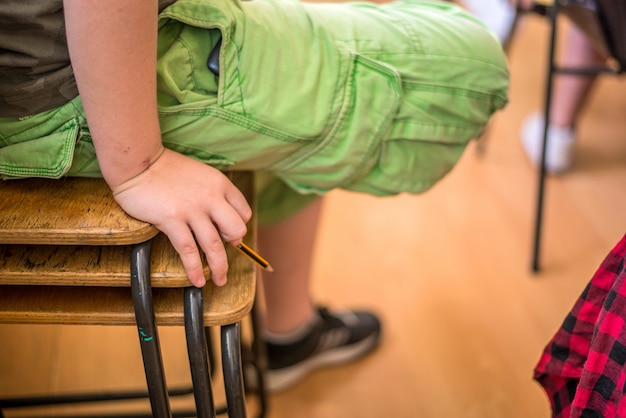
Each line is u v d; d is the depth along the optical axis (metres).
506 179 1.80
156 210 0.60
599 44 1.27
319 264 1.52
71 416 1.01
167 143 0.66
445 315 1.38
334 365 1.29
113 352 1.23
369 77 0.69
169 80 0.63
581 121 2.01
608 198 1.71
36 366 1.12
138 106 0.58
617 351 0.58
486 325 1.36
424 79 0.71
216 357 1.21
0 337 1.00
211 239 0.62
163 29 0.64
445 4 0.81
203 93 0.66
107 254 0.64
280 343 1.21
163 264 0.63
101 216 0.62
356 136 0.70
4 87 0.62
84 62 0.55
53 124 0.64
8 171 0.65
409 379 1.25
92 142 0.64
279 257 1.10
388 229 1.63
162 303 0.65
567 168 1.80
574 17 1.29
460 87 0.72
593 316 0.65
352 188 0.79
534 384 1.23
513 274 1.48
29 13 0.58
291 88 0.66
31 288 0.67
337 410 1.20
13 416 1.02
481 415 1.18
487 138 1.86
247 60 0.64
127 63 0.55
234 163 0.70
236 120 0.65
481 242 1.58
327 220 1.66
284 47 0.66
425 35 0.72
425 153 0.76
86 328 1.27
